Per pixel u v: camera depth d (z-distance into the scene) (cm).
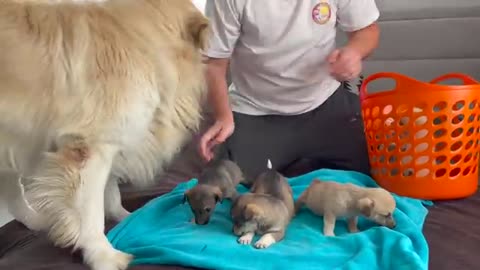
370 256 125
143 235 144
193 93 150
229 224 148
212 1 192
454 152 163
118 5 137
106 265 128
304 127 202
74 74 128
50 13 133
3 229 176
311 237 138
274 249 130
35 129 131
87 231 131
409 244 129
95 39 130
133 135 134
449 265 129
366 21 193
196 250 131
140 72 132
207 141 168
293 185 180
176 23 142
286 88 199
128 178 155
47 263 138
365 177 181
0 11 130
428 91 159
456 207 164
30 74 128
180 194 167
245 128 201
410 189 169
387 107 171
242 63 201
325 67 197
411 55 274
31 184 136
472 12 262
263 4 187
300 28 188
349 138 203
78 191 129
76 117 128
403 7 272
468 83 179
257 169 195
